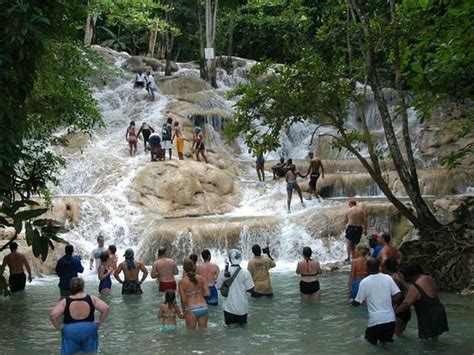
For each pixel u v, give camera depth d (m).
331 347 7.85
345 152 25.56
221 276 13.96
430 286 7.96
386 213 16.55
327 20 14.65
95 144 23.84
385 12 18.73
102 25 42.91
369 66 12.80
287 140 27.27
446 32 11.87
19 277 12.80
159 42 42.47
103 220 18.27
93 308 6.81
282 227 16.97
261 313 10.10
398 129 26.11
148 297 11.91
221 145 26.17
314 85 12.05
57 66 11.55
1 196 6.06
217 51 39.50
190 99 28.77
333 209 17.33
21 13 6.42
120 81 30.94
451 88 12.55
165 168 20.47
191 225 17.09
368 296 7.82
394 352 7.48
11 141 6.67
